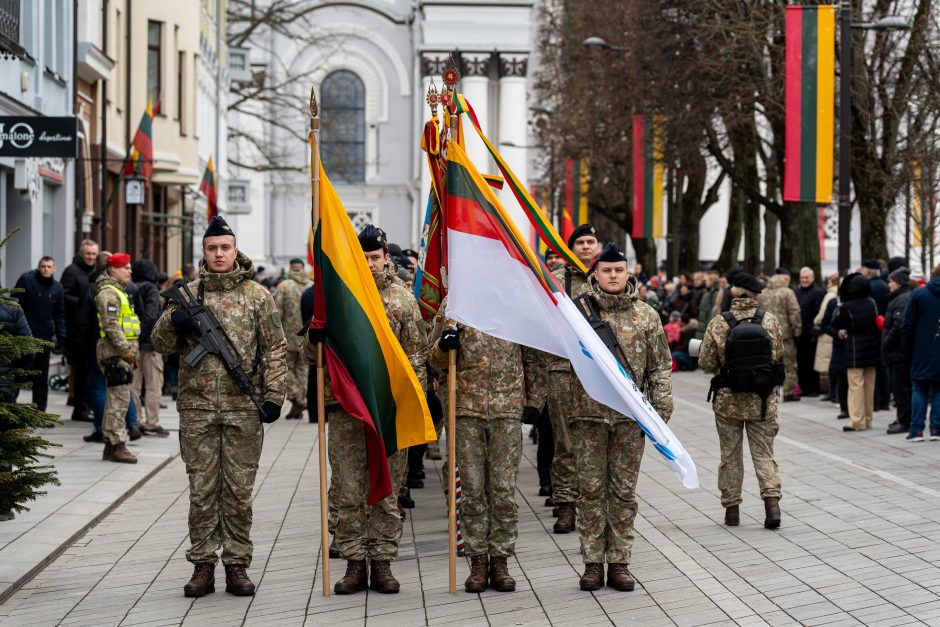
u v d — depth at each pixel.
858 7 24.88
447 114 8.25
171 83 31.80
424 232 10.10
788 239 28.44
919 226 37.66
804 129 19.75
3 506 8.02
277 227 73.56
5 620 7.39
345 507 7.93
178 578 8.40
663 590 7.87
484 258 7.88
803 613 7.21
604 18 36.97
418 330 8.12
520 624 7.12
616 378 7.66
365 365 7.71
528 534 9.74
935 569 8.20
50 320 15.71
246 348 7.85
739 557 8.77
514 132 67.94
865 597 7.53
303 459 14.19
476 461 7.99
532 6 68.00
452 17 68.00
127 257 13.29
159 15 31.33
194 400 7.78
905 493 11.11
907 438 14.69
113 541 9.64
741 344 9.80
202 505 7.83
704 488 11.74
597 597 7.72
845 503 10.71
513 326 7.84
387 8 73.31
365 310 7.77
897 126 25.34
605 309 8.05
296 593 7.93
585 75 38.72
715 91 28.23
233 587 7.88
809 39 19.69
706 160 37.22
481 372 7.98
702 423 17.20
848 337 15.70
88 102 25.64
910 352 14.55
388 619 7.26
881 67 25.28
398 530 7.99
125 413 13.30
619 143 36.31
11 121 15.09
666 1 29.61
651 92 30.28
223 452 7.86
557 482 9.88
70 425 16.30
